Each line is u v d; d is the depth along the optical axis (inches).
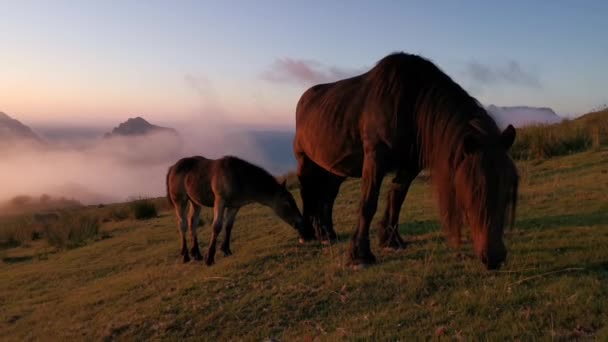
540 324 151.5
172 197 349.4
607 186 354.6
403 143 220.5
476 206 169.6
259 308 217.5
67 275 402.9
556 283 177.6
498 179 167.2
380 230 263.9
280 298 221.1
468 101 201.3
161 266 351.3
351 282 216.5
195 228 344.2
